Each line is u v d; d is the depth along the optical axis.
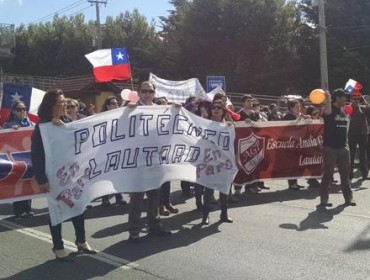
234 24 37.25
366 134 11.26
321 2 24.55
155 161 6.73
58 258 5.66
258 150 9.75
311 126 10.31
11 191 7.99
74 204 5.79
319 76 38.22
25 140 8.32
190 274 5.21
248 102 10.16
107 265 5.53
